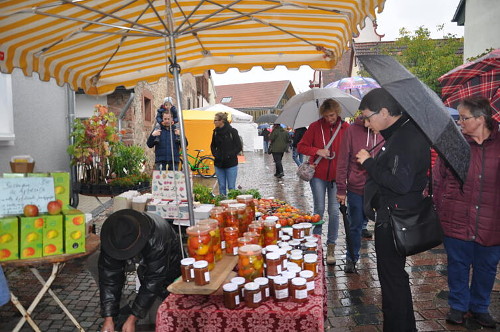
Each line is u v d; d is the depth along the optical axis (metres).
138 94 11.71
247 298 2.22
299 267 2.46
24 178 2.78
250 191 4.97
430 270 4.93
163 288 2.58
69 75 3.78
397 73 2.55
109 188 5.70
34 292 4.38
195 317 2.24
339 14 3.05
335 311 3.92
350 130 4.62
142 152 6.76
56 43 3.22
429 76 17.27
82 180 6.05
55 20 2.99
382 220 2.78
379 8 2.64
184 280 2.32
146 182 5.98
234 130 8.33
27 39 3.15
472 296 3.61
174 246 2.76
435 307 3.94
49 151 7.70
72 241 2.80
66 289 4.46
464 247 3.46
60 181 2.93
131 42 3.60
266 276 2.52
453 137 2.59
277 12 3.12
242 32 3.54
